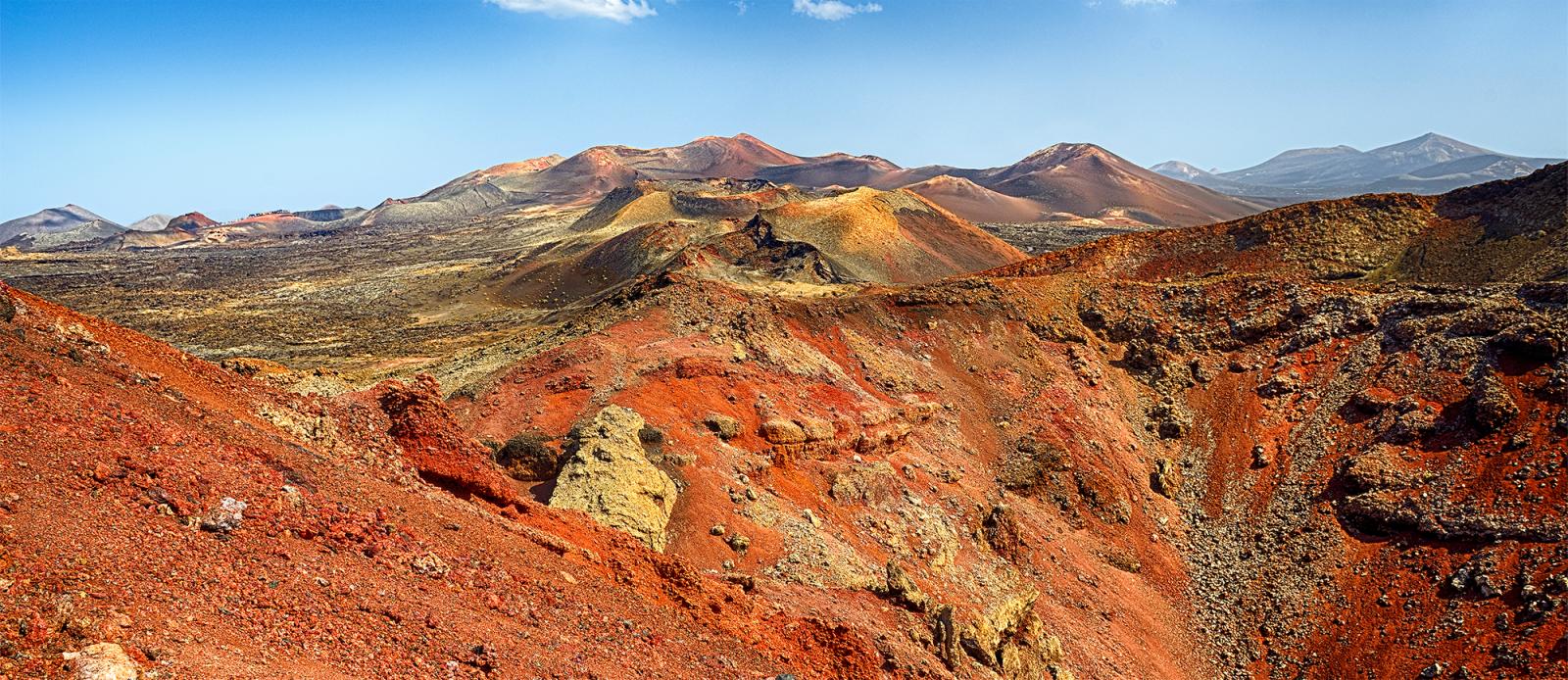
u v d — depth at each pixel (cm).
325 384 5534
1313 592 7150
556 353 7025
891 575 4884
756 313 8731
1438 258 12069
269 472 2366
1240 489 8625
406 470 3152
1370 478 7819
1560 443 7256
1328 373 9569
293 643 1761
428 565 2358
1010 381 9725
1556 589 6081
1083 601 6675
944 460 7869
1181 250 13425
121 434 2159
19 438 1930
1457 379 8462
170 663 1481
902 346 9762
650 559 3494
